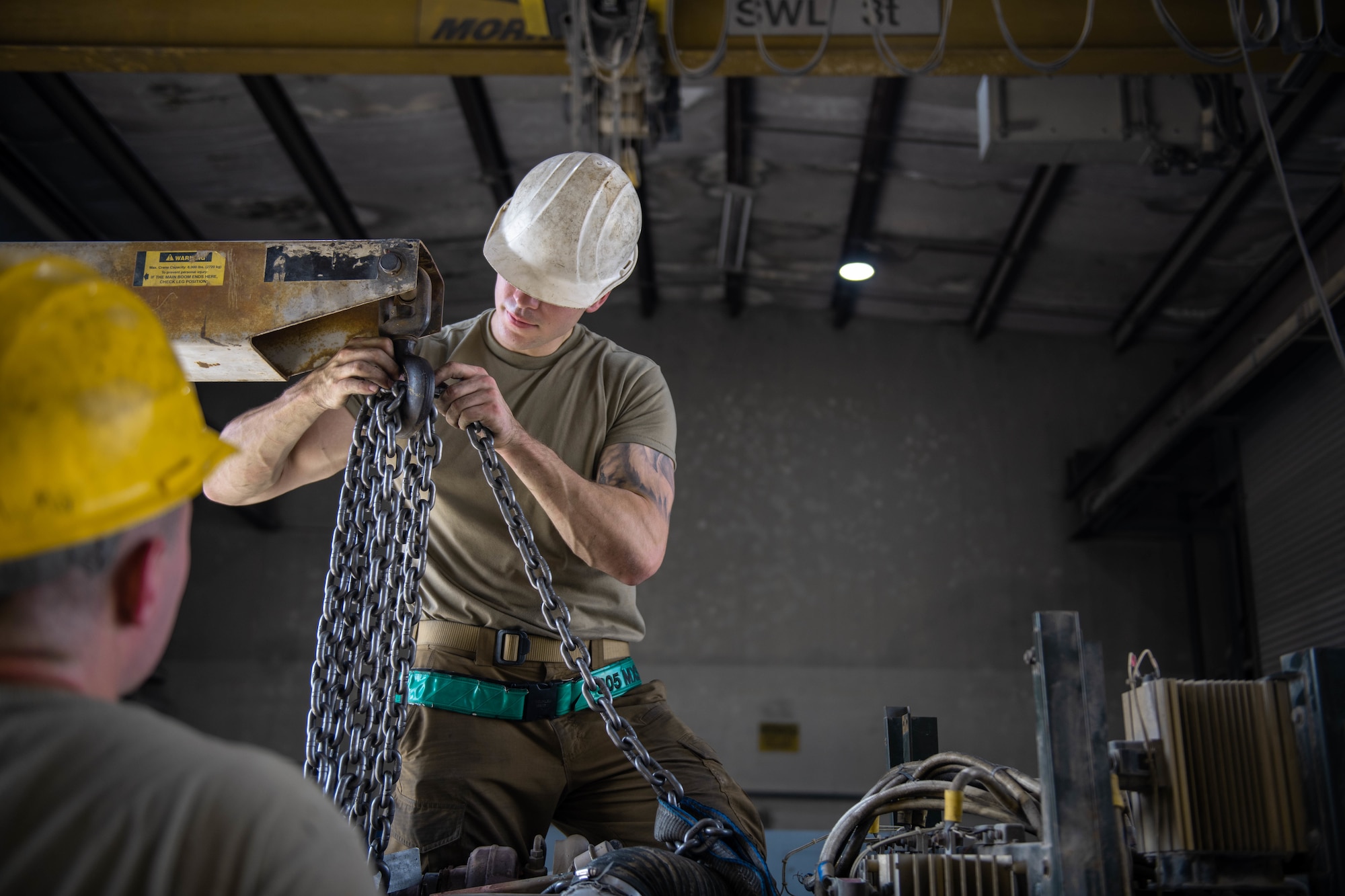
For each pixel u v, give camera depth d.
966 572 10.84
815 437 11.27
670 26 5.30
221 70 5.74
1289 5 5.11
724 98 8.18
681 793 1.74
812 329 11.61
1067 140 6.68
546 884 1.63
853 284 10.88
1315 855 1.54
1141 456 9.72
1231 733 1.59
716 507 11.09
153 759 0.76
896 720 2.63
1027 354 11.40
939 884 1.58
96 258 1.85
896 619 10.72
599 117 6.05
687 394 11.44
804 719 10.42
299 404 1.87
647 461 2.28
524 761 2.15
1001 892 1.57
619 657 2.27
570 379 2.32
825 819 10.15
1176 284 9.77
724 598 10.82
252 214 8.91
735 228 10.01
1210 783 1.56
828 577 10.86
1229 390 8.33
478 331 2.34
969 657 10.59
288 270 1.83
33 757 0.74
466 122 8.03
